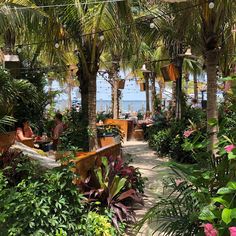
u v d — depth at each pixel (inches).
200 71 838.5
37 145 368.2
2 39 353.4
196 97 849.5
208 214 98.7
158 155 478.3
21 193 160.4
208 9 277.6
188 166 129.3
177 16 297.0
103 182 206.2
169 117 559.5
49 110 520.4
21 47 390.0
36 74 470.9
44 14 267.0
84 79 379.6
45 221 155.0
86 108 386.6
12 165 194.1
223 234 94.2
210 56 293.6
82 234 165.2
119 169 234.5
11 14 253.6
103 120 694.5
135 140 699.4
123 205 206.5
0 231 150.0
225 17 286.7
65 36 331.3
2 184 165.3
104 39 313.6
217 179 118.1
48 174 173.2
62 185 166.2
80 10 302.2
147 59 759.7
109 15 279.7
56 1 304.0
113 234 179.9
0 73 292.5
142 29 401.4
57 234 153.4
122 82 805.2
